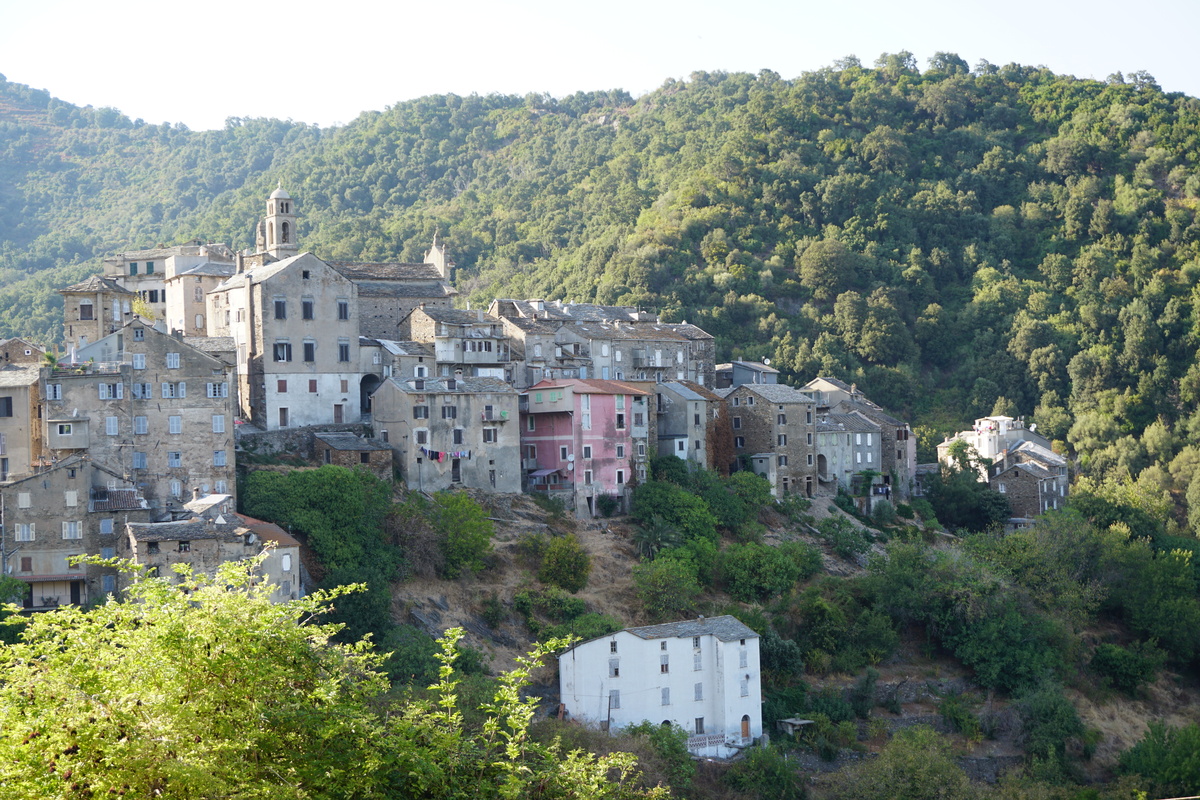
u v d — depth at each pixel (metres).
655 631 109.81
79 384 110.50
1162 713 136.88
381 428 134.88
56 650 45.56
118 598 100.12
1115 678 138.88
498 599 118.62
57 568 100.69
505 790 50.78
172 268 167.50
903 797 98.81
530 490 141.25
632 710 106.94
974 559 143.38
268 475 117.19
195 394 115.00
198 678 45.19
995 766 118.81
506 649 112.94
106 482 105.25
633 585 127.88
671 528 137.38
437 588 117.06
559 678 107.81
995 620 132.25
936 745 105.88
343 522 114.62
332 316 139.25
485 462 136.25
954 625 133.38
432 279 166.62
